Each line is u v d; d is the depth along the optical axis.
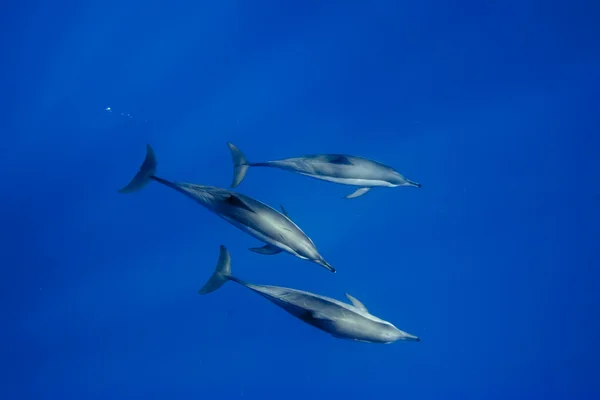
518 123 13.67
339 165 7.68
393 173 8.08
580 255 12.97
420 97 14.12
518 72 14.10
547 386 12.75
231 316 12.91
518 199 13.16
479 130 13.66
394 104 14.16
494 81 14.09
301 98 14.23
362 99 14.23
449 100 14.01
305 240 6.01
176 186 6.57
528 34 14.19
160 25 14.32
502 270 12.98
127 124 14.09
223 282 6.38
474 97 13.98
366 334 5.77
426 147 13.57
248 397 12.96
